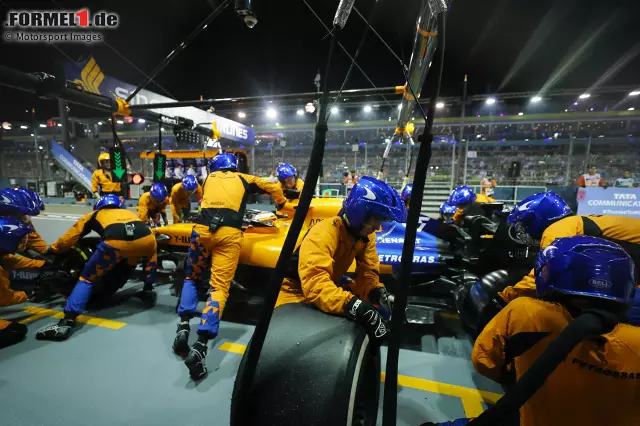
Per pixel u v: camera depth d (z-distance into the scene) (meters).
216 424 2.06
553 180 16.30
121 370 2.65
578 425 1.16
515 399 0.80
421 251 3.42
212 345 3.08
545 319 1.18
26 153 28.36
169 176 12.74
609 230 2.02
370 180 1.70
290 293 1.98
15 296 3.12
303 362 1.35
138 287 4.68
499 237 3.18
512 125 20.02
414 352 3.02
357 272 2.23
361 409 1.71
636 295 1.64
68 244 3.50
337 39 0.91
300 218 0.90
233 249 2.97
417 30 2.57
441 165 18.77
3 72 2.58
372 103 12.73
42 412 2.15
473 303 2.81
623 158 17.38
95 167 17.59
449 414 2.20
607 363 1.09
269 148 23.23
